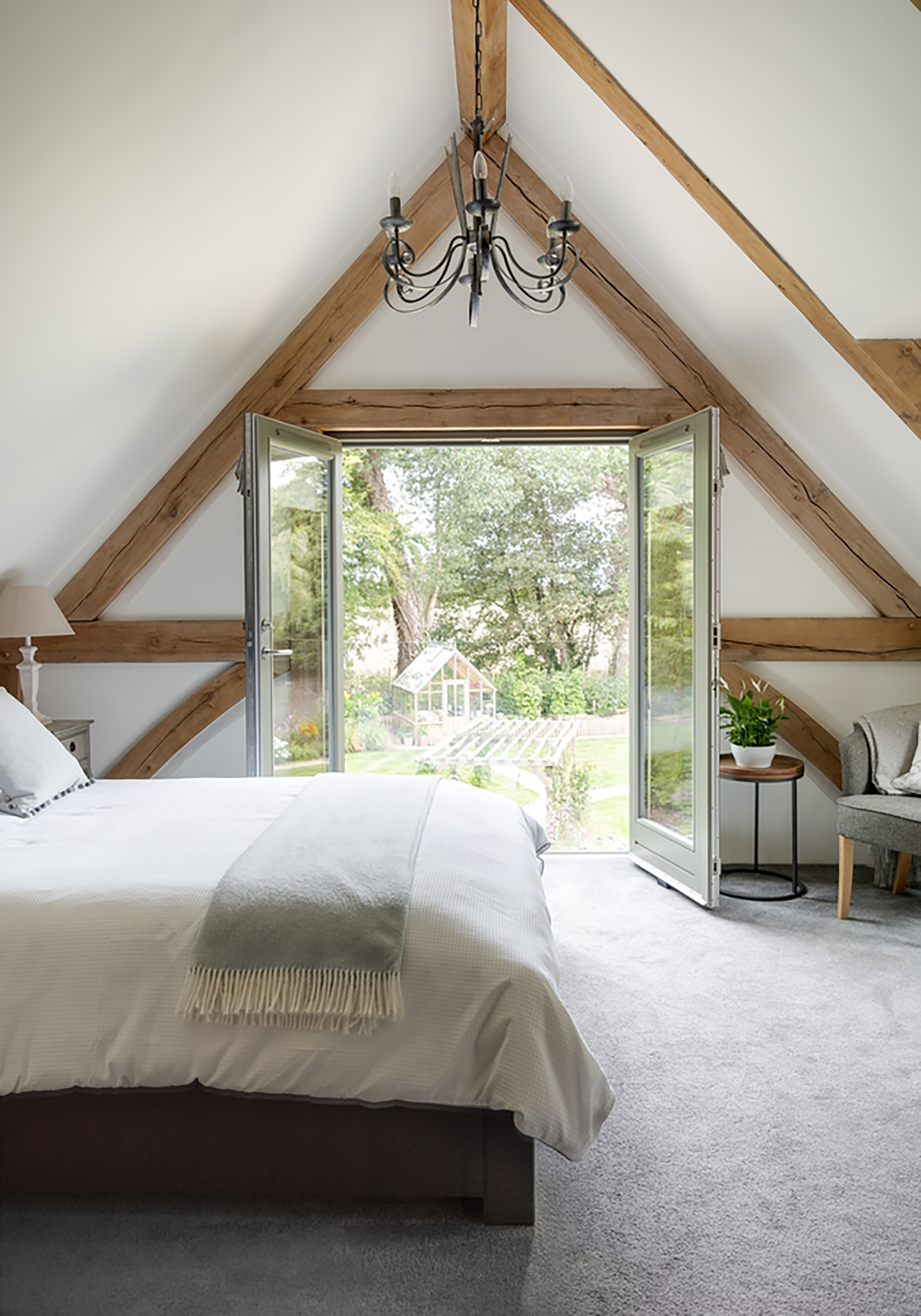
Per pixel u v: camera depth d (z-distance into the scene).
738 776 3.96
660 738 4.42
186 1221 1.98
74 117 2.26
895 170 2.53
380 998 1.88
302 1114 2.00
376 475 8.35
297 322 4.46
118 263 2.89
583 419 4.47
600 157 3.91
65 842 2.50
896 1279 1.81
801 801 4.60
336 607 4.75
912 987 3.14
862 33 2.24
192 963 1.92
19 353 2.83
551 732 8.22
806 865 4.59
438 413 4.48
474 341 4.48
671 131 3.19
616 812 8.32
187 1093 2.00
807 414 4.15
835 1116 2.37
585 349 4.48
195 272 3.35
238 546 4.49
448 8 3.38
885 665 4.51
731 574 4.53
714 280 3.93
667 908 3.95
